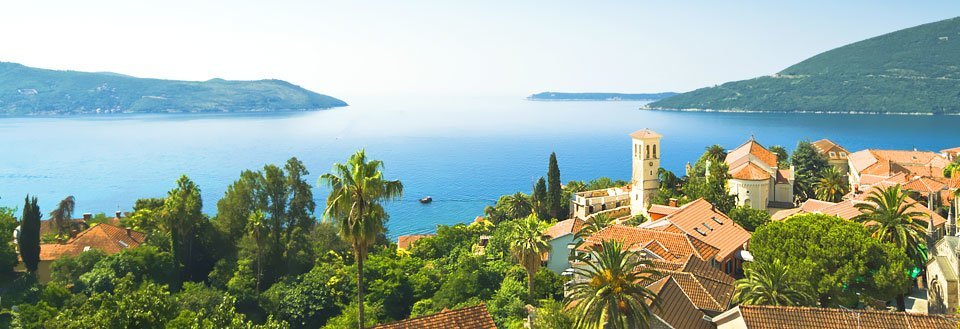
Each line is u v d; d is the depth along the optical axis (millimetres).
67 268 75625
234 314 46094
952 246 55438
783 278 50906
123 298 39844
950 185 99875
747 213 90000
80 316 41250
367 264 78875
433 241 103312
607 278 42656
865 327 40562
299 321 73625
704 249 69062
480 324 41125
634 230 73250
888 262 54781
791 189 118750
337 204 42125
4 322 60562
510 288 68688
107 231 91562
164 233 93125
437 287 76750
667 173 130750
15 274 79250
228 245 92625
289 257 88375
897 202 64750
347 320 66000
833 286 53250
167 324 42969
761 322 41625
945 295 52969
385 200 44344
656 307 44594
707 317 47375
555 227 93125
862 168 146375
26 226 80500
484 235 106812
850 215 85188
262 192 92500
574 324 44781
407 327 39938
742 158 123625
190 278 88000
